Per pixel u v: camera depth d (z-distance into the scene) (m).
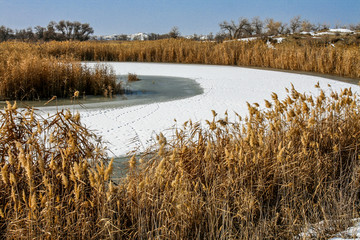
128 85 14.72
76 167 2.26
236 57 25.61
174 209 2.58
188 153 3.28
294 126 3.83
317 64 19.34
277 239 2.77
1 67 11.09
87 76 12.57
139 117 8.12
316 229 2.76
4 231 2.38
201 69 21.97
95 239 2.42
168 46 29.50
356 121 4.33
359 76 16.45
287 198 3.14
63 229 2.36
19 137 2.85
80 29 70.88
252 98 10.88
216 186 2.91
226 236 2.58
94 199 2.53
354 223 2.86
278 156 3.09
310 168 3.46
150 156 3.36
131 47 30.38
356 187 3.33
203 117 8.06
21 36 66.88
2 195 2.58
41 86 11.46
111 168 2.31
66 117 2.89
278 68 21.81
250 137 3.03
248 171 3.18
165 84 15.07
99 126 7.16
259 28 51.97
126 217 2.70
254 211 3.00
